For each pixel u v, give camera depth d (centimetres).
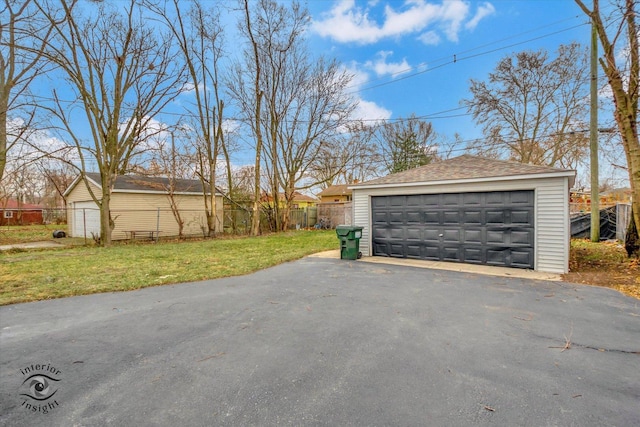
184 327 367
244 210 1964
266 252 982
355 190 932
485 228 739
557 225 653
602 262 732
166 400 224
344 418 203
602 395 227
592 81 1105
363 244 918
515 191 702
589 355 290
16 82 1098
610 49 692
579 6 729
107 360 286
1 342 326
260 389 238
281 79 1827
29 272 673
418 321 382
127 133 1325
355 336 337
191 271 680
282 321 384
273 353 298
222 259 845
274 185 1880
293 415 206
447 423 197
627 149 700
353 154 2123
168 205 1642
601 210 1270
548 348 305
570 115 1755
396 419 201
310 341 325
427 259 821
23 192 2723
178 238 1516
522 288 537
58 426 196
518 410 210
